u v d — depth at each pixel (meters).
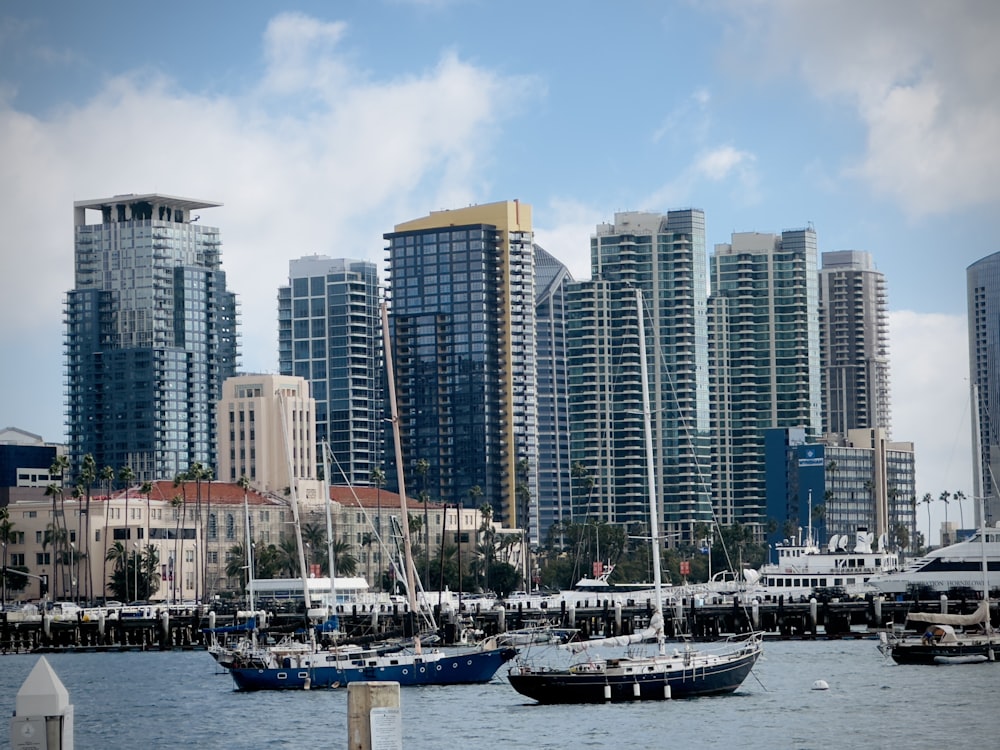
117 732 156.50
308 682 182.38
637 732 141.62
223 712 167.25
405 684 178.25
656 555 164.12
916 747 133.88
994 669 192.38
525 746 135.50
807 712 153.38
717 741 137.00
